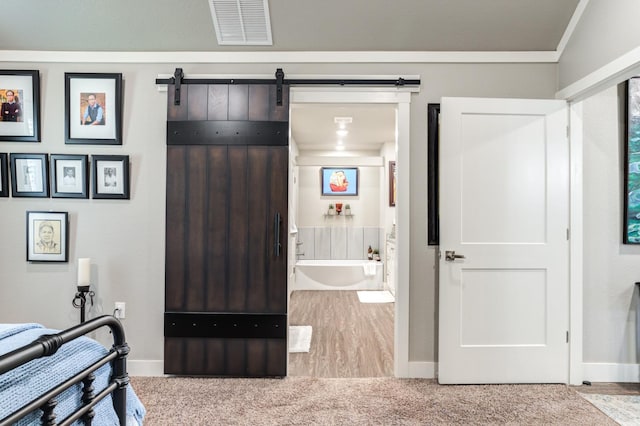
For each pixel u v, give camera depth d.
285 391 2.42
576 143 2.60
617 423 2.07
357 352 3.17
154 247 2.70
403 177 2.67
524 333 2.56
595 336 2.62
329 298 5.24
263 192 2.64
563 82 2.61
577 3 2.41
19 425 0.97
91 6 2.49
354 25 2.56
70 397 1.16
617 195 2.63
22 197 2.68
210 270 2.63
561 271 2.57
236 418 2.10
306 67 2.71
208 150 2.64
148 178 2.70
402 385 2.52
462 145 2.56
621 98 2.64
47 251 2.68
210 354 2.62
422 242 2.69
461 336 2.54
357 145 6.23
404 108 2.68
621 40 2.06
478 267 2.55
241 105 2.66
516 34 2.60
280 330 2.62
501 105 2.57
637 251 2.63
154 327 2.69
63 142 2.70
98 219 2.70
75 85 2.67
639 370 2.62
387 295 5.44
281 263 2.63
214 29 2.59
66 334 1.09
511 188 2.57
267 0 2.44
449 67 2.69
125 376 1.39
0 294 2.70
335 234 6.71
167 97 2.69
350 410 2.19
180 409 2.19
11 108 2.68
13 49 2.68
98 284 2.70
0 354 1.02
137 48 2.69
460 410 2.20
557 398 2.36
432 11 2.48
